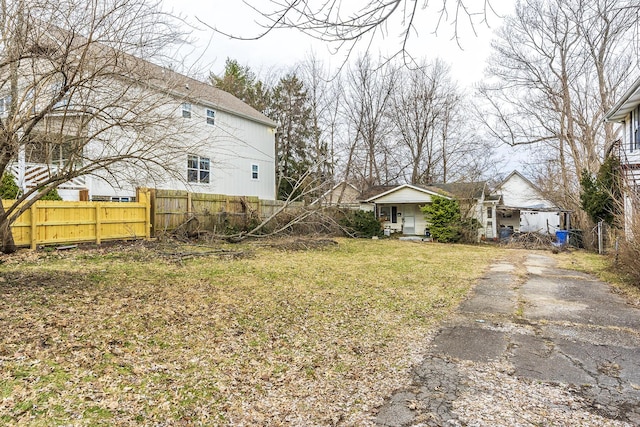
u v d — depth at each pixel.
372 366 3.79
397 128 27.94
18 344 3.63
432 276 9.04
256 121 19.97
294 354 4.02
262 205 16.44
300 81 27.97
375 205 23.22
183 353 3.83
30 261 7.98
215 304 5.66
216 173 17.14
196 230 13.15
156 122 5.53
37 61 4.81
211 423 2.68
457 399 3.11
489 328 5.05
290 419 2.79
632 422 2.75
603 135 18.59
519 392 3.23
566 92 18.14
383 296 6.78
